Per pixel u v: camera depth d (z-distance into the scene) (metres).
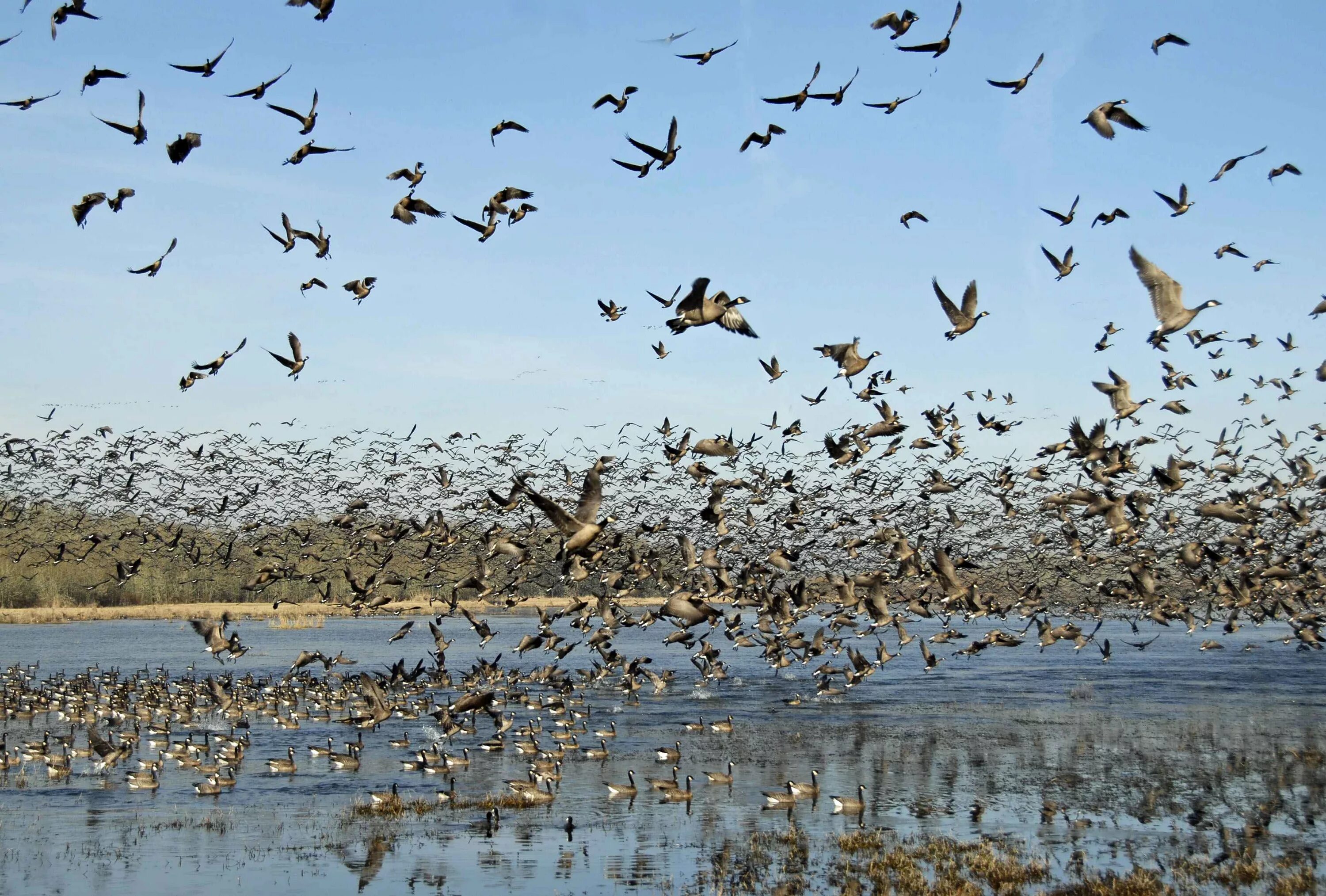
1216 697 70.69
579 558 24.42
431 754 51.81
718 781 44.81
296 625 131.62
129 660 98.94
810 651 51.81
